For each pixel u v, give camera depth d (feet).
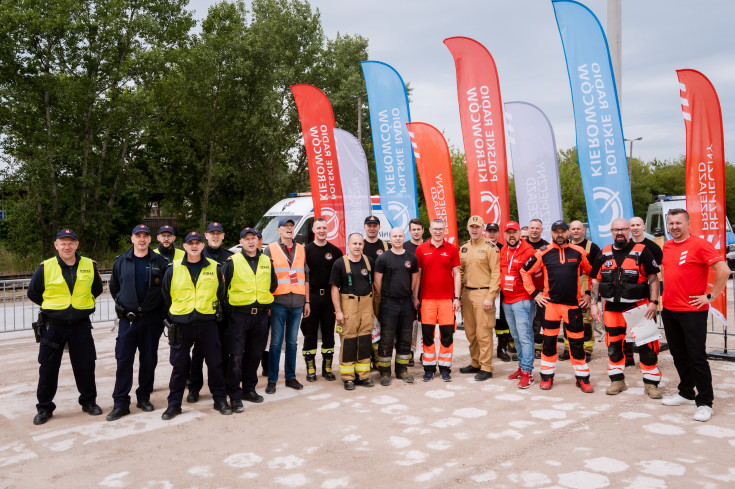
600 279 18.60
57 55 72.79
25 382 21.52
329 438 14.65
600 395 18.35
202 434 15.17
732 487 11.21
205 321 17.01
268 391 19.44
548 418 15.96
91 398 17.46
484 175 27.17
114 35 74.95
